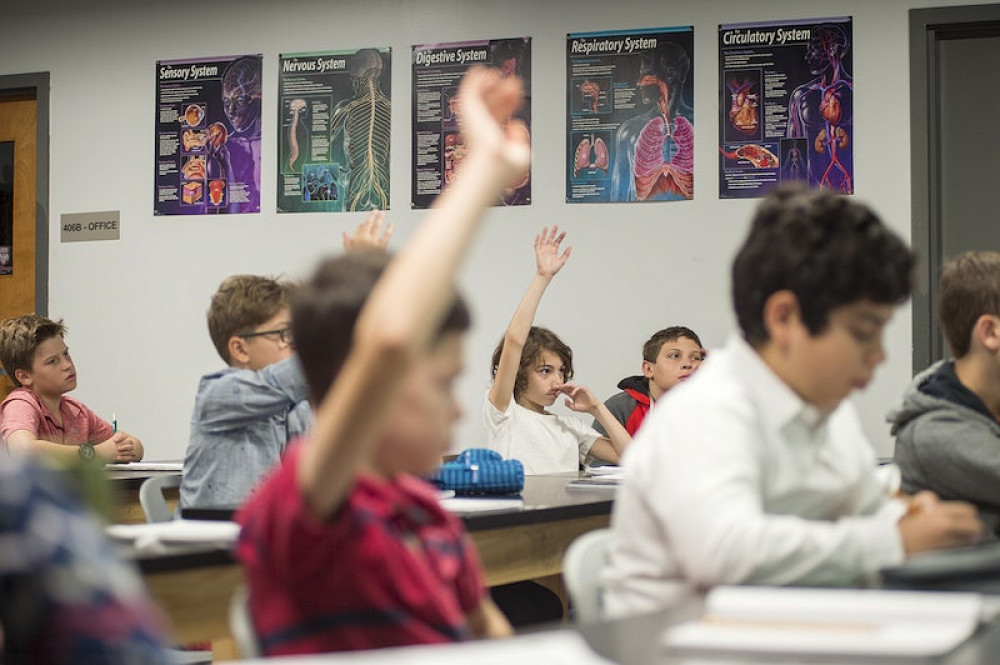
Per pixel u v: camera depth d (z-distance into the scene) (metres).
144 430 5.15
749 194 4.55
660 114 4.64
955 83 4.48
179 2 5.16
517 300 4.75
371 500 1.04
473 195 0.88
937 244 4.45
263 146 5.05
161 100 5.16
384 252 1.07
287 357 2.62
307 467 0.89
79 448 3.94
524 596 3.14
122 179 5.21
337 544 0.93
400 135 4.90
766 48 4.55
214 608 1.77
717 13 4.59
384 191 4.91
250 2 5.07
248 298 2.64
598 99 4.70
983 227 4.45
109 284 5.21
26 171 5.38
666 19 4.64
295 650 0.95
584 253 4.70
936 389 2.21
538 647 0.89
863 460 1.57
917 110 4.41
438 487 2.66
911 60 4.43
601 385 4.68
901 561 1.31
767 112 4.55
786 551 1.27
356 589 0.95
